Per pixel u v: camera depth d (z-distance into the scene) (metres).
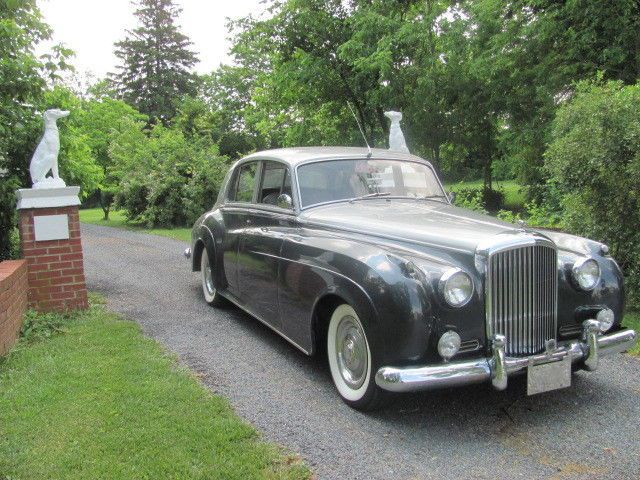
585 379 4.33
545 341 3.63
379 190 5.05
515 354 3.54
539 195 15.50
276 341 5.25
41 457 3.01
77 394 3.84
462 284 3.34
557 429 3.50
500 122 16.89
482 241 3.51
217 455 3.07
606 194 6.24
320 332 4.17
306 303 4.15
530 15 14.02
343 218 4.40
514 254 3.51
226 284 6.09
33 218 5.75
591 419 3.63
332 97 18.16
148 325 5.74
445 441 3.34
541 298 3.63
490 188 21.66
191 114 41.97
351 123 19.06
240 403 3.84
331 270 3.82
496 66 14.25
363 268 3.55
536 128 14.37
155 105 50.69
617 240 6.28
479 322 3.44
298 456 3.13
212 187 19.25
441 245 3.70
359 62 14.92
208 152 20.25
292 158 5.10
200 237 6.55
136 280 8.29
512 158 16.69
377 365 3.42
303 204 4.76
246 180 5.89
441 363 3.34
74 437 3.24
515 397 3.99
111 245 13.16
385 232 4.04
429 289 3.35
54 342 5.00
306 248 4.22
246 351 4.94
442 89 15.62
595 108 6.14
